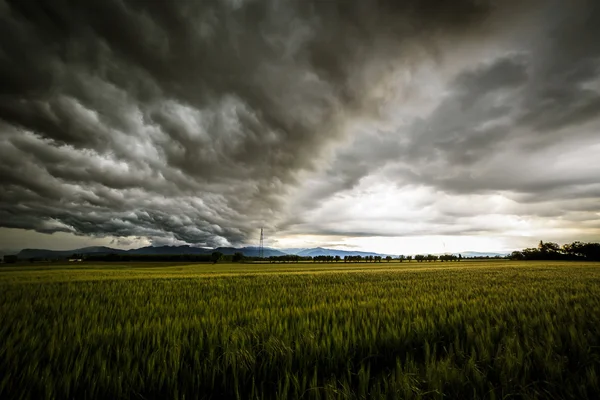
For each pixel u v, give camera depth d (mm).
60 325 5148
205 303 8008
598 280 15828
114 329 4973
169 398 2787
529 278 17812
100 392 2863
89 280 17422
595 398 2664
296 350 3592
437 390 2564
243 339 4004
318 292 10789
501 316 5551
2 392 2768
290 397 2758
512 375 2965
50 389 2725
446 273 24781
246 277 20312
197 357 3352
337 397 2623
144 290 11797
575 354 3529
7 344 3785
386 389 2725
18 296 9719
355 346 3828
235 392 2855
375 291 11023
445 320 5230
